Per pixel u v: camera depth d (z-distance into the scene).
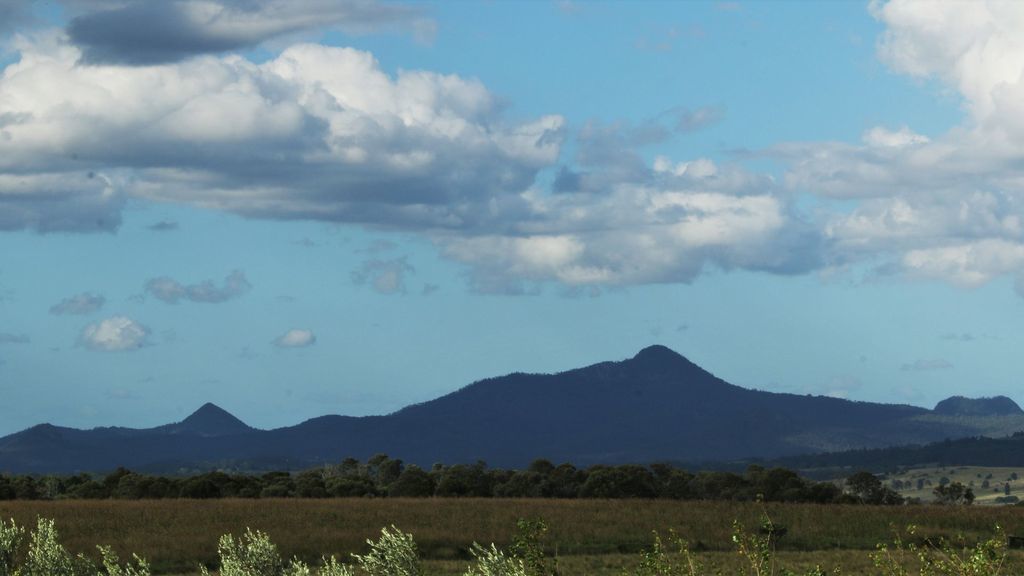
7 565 29.75
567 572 55.19
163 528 75.75
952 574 20.95
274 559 27.92
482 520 81.38
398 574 24.19
